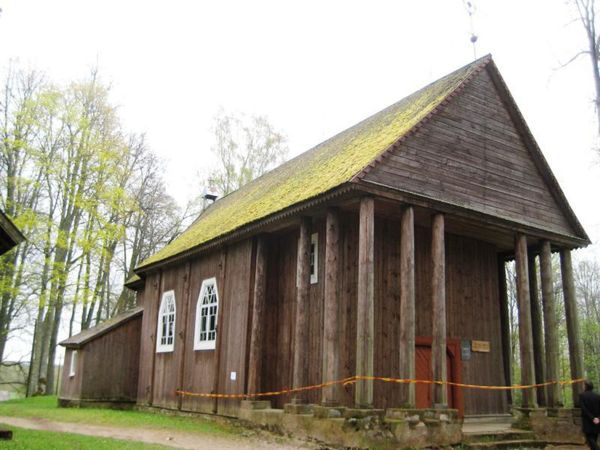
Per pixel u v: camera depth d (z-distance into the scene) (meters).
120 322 26.08
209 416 18.61
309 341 16.14
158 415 21.02
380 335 15.55
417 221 16.64
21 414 20.44
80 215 31.08
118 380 25.61
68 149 30.02
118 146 31.62
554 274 39.84
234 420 17.14
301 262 15.46
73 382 25.28
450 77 18.17
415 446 12.41
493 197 16.73
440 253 14.76
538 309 19.41
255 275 17.78
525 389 15.76
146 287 26.05
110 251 33.69
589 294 44.91
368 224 13.54
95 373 25.11
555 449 14.26
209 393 18.97
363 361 12.73
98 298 31.42
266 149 40.56
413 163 15.02
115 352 25.81
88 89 31.70
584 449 14.41
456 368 17.11
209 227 23.69
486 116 17.39
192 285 21.75
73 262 29.64
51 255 29.45
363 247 13.42
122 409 25.27
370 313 13.02
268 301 17.81
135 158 37.78
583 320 39.88
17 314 30.89
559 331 38.62
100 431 15.48
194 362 20.38
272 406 17.02
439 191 15.37
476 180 16.44
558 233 18.05
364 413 12.19
